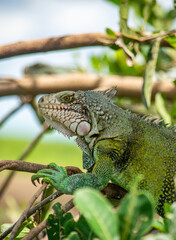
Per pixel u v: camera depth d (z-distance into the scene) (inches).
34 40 336.2
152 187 260.7
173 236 125.6
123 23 331.6
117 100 465.1
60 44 338.3
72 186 230.2
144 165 267.0
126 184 265.3
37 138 432.5
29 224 228.8
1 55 331.9
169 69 475.2
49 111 283.1
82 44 343.6
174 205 143.3
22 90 426.3
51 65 503.5
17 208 424.2
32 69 497.4
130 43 333.7
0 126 430.0
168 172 262.4
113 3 397.4
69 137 290.0
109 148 267.7
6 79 421.1
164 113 358.6
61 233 194.4
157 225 150.4
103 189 256.4
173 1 355.3
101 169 251.1
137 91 439.8
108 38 338.3
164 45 367.2
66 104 282.8
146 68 322.3
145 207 128.3
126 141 274.2
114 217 123.9
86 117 281.0
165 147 273.4
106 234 122.6
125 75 494.3
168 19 446.0
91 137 279.7
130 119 285.7
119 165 269.6
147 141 275.7
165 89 437.1
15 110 439.5
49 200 217.9
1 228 235.9
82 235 162.6
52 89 431.8
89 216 122.8
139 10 430.3
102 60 509.7
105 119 279.7
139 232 128.4
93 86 435.2
